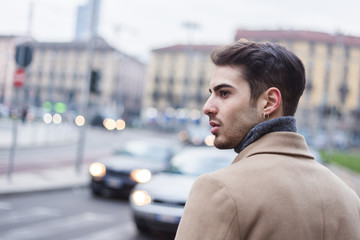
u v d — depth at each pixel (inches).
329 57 2416.3
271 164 44.6
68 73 2930.6
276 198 41.7
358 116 2493.8
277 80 47.3
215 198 40.9
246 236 40.6
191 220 41.2
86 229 271.9
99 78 533.6
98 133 1569.9
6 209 312.7
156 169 408.2
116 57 3014.3
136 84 3575.3
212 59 50.4
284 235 40.9
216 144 50.2
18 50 397.4
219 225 39.9
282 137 47.1
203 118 2305.6
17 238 234.7
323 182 47.8
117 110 3004.4
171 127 2351.1
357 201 52.1
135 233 270.1
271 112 47.2
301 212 42.6
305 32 2401.6
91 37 538.3
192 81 3080.7
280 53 48.5
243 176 42.7
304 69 50.4
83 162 690.2
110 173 398.9
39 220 286.2
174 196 251.6
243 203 40.5
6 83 665.0
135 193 266.4
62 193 409.1
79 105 2856.8
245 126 48.0
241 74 47.5
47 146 848.3
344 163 1088.8
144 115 3228.3
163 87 3193.9
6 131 994.7
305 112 2463.1
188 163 296.2
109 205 367.9
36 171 511.8
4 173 467.5
